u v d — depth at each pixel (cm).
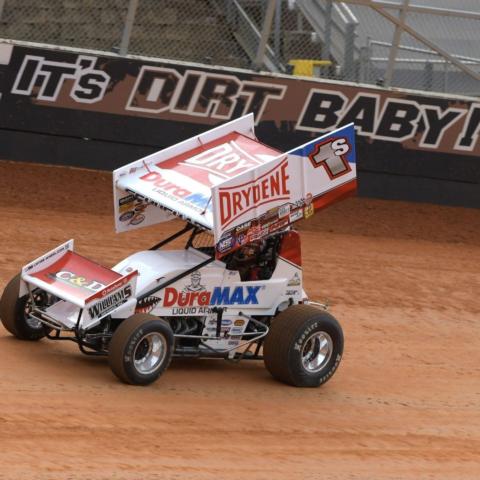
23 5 5244
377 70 5572
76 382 2541
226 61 5553
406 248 4953
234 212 2647
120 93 5038
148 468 2061
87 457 2069
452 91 5678
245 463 2186
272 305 2870
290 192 2791
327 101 5303
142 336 2536
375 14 5638
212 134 3023
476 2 5919
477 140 5578
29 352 2752
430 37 5650
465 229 5375
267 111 5222
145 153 5116
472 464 2408
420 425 2656
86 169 5081
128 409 2397
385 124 5416
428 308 4044
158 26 5475
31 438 2128
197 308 2730
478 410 2869
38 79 4934
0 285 3538
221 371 2889
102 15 5409
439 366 3294
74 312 2627
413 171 5500
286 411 2592
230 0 5600
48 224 4438
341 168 2898
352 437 2478
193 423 2384
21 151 4984
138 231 4575
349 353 3288
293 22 5578
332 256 4591
